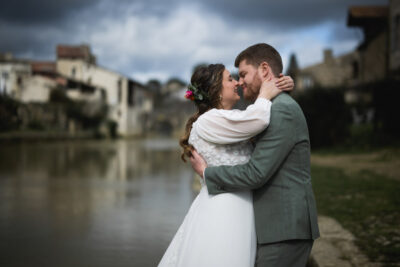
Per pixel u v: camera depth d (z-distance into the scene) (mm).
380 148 13695
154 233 5512
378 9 22078
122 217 6523
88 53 53938
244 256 2119
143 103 67250
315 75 42219
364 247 3852
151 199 8242
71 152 22594
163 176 12500
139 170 14266
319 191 7266
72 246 4875
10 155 19297
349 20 23438
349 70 41500
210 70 2451
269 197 2139
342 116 17125
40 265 4184
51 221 6195
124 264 4246
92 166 15242
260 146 2100
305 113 17406
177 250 2342
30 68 43406
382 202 5984
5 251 4652
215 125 2201
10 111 31797
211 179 2209
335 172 9734
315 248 3834
